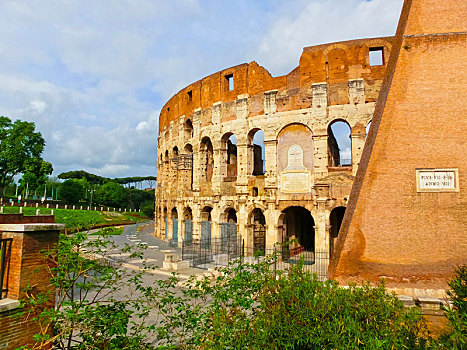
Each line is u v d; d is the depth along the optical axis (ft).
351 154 115.55
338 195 113.29
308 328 29.45
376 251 62.44
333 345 27.89
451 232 60.70
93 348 33.19
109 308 36.45
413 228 61.93
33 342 36.37
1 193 298.97
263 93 134.00
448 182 61.82
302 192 121.70
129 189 548.31
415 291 59.93
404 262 61.26
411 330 30.89
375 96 114.83
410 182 63.05
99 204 441.68
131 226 303.68
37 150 297.53
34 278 37.81
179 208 170.81
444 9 66.33
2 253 36.42
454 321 31.53
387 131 64.95
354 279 62.49
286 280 38.45
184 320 40.86
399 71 65.87
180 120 179.01
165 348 34.22
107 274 40.27
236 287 40.83
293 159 124.77
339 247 68.28
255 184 133.69
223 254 126.41
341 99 118.42
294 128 126.11
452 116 63.21
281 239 126.41
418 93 64.75
